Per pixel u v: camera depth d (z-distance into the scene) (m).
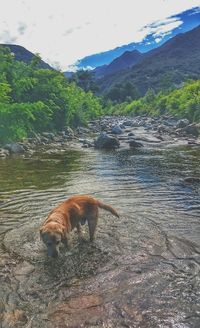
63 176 13.89
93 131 37.47
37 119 28.62
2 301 5.48
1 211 9.54
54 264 6.62
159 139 27.38
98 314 5.13
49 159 18.30
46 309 5.27
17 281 6.05
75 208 7.43
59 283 5.98
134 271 6.33
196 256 6.89
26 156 19.33
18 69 33.75
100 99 119.44
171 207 9.87
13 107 24.12
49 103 32.00
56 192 11.44
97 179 13.35
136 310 5.22
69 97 35.66
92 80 139.75
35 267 6.53
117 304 5.37
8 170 15.13
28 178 13.51
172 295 5.59
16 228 8.31
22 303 5.43
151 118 58.38
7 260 6.79
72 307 5.31
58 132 31.59
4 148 20.58
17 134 24.09
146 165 16.41
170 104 57.06
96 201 7.89
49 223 6.71
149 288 5.79
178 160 17.78
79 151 21.69
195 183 12.66
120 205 10.05
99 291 5.73
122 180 13.18
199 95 42.84
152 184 12.52
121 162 17.33
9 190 11.70
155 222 8.68
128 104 100.94
